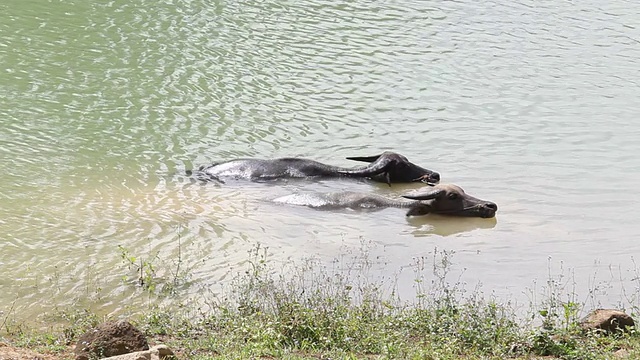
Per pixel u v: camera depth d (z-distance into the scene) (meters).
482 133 21.67
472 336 11.44
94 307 12.61
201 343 11.08
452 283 13.88
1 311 12.34
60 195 17.08
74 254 14.45
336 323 11.55
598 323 11.82
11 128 20.56
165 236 15.41
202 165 19.11
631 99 24.39
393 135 21.39
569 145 21.03
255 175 18.58
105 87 23.66
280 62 26.31
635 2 34.91
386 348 10.73
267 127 21.58
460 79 25.58
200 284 13.51
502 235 16.16
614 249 15.50
